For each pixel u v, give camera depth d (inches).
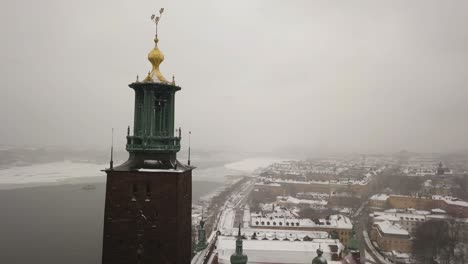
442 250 7111.2
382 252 7199.8
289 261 4817.9
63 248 6289.4
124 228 1713.8
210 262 2871.6
